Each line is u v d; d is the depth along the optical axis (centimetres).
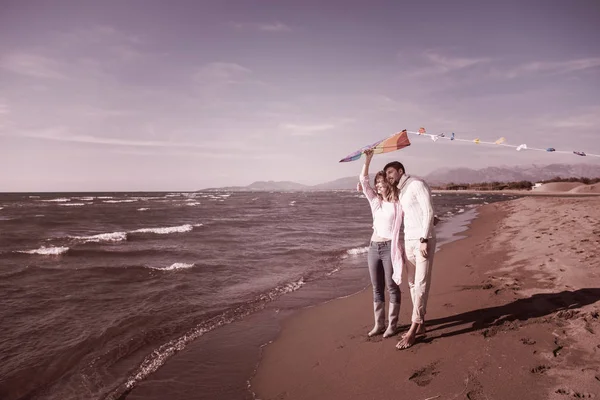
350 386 295
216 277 773
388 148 363
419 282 342
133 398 316
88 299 621
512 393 244
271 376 341
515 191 9769
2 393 330
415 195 340
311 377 325
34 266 908
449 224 1750
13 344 436
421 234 336
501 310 405
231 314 532
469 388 257
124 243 1332
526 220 1426
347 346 378
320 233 1591
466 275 598
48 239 1470
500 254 752
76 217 2828
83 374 362
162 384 337
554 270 548
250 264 908
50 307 578
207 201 6800
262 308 557
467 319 391
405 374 295
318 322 477
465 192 12050
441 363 301
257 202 6303
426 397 257
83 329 482
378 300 387
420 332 361
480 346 320
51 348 424
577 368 265
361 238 1415
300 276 770
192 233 1622
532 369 271
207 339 441
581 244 714
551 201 2506
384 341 368
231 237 1470
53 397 323
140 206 4778
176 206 4797
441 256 830
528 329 343
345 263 901
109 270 848
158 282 737
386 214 365
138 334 460
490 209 2605
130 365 378
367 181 379
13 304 595
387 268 369
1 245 1319
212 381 339
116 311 555
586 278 487
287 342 420
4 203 5656
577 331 325
